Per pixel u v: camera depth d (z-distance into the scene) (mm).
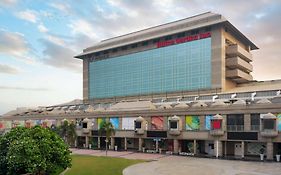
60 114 101375
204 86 110250
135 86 131875
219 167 48469
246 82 119188
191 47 115062
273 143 58188
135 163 53031
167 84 120688
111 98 141250
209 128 67312
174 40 120375
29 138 38062
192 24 114938
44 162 37125
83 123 89750
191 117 70312
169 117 74000
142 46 131125
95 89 149500
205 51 111250
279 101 68125
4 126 121500
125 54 137375
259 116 61000
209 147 69312
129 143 84438
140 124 77062
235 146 66188
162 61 123312
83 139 92812
